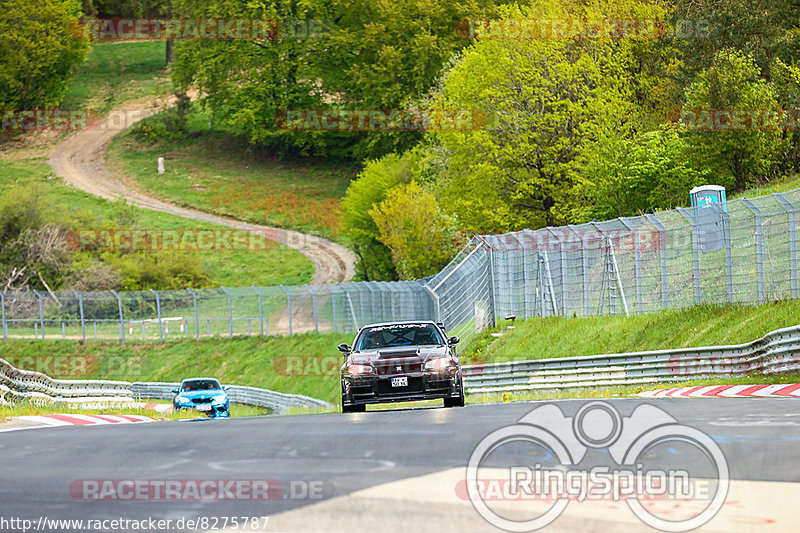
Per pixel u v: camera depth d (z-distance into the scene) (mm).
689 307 69500
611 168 110500
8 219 183250
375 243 171875
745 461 16406
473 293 95750
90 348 133625
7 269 175750
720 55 113875
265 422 29219
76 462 20062
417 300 104438
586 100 133500
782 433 19984
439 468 16719
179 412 68312
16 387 72938
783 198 63031
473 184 139125
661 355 61875
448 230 138500
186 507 14211
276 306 145625
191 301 162750
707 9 145625
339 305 129750
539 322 86500
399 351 38031
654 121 138250
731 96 107875
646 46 148500
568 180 135750
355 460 18328
